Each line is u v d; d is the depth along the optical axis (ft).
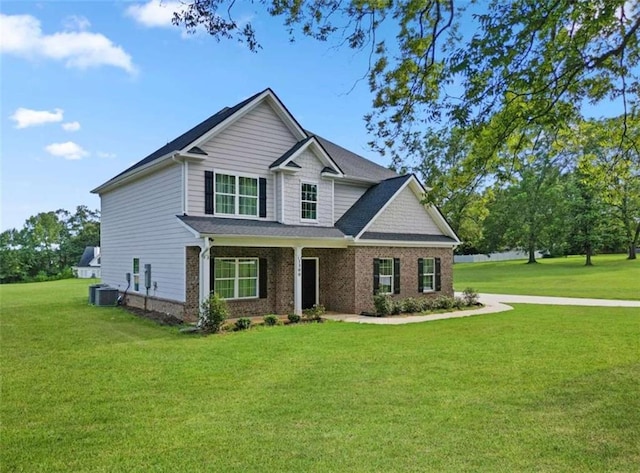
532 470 14.10
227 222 49.96
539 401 20.86
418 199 66.54
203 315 42.45
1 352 32.76
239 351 32.68
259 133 54.34
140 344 35.73
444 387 23.22
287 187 55.57
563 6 18.76
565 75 20.72
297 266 51.85
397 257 61.93
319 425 18.06
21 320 50.03
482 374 25.75
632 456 15.07
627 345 33.96
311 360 29.60
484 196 28.32
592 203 139.13
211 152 50.21
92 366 28.30
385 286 60.90
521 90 21.08
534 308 61.67
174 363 29.01
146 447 16.12
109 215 71.67
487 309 61.21
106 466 14.69
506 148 25.27
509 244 187.21
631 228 156.56
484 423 18.12
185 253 47.80
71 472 14.33
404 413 19.36
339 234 56.54
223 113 59.72
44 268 215.51
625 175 28.99
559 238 160.04
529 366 27.55
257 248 54.24
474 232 128.57
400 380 24.58
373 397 21.63
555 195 148.66
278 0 22.49
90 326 45.39
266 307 54.85
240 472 14.11
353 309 56.65
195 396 22.07
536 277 122.72
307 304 58.49
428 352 31.99
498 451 15.49
